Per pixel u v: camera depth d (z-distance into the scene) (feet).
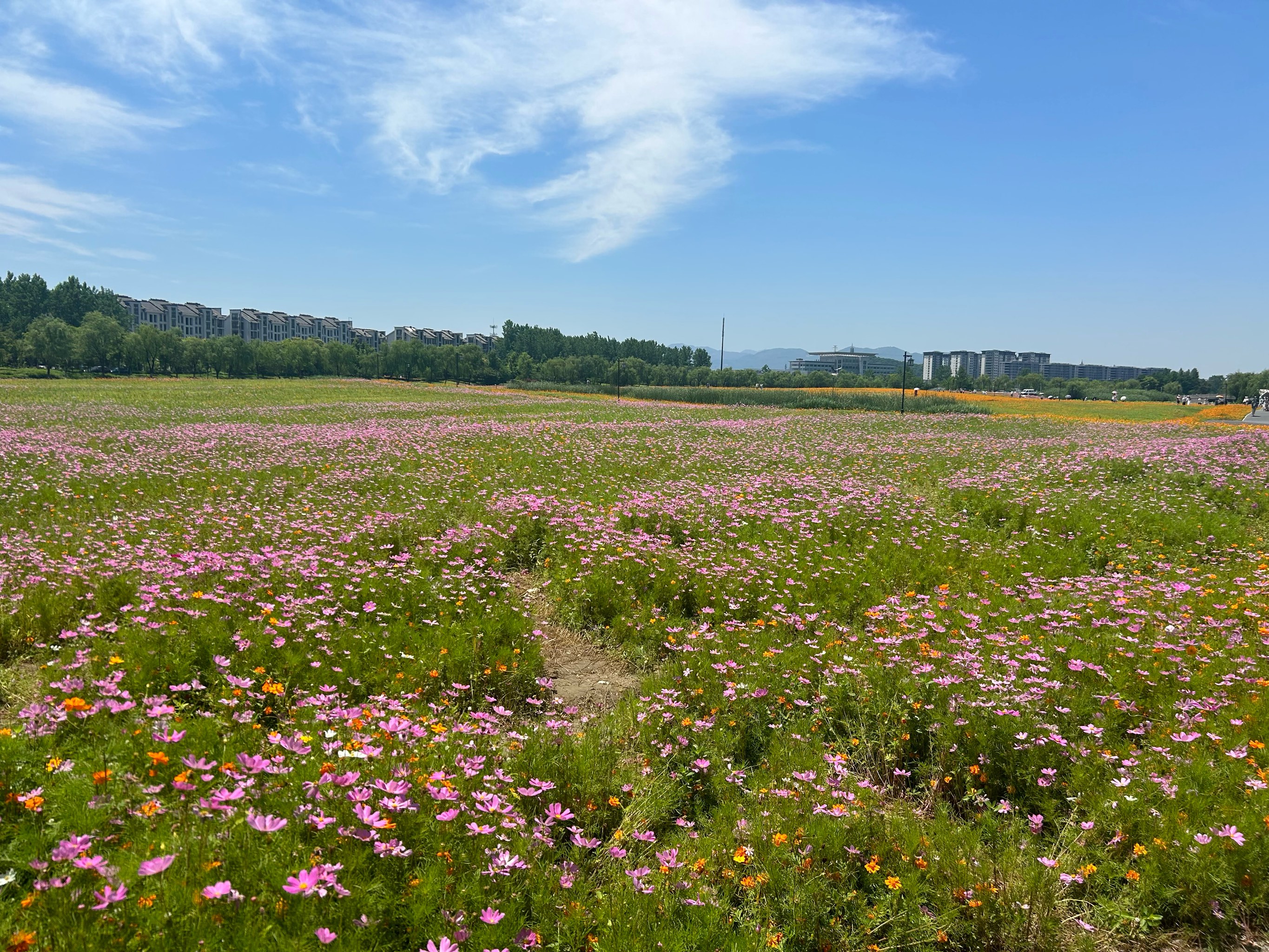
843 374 413.80
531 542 37.40
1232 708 18.31
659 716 18.49
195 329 568.82
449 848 11.60
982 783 16.25
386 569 30.25
